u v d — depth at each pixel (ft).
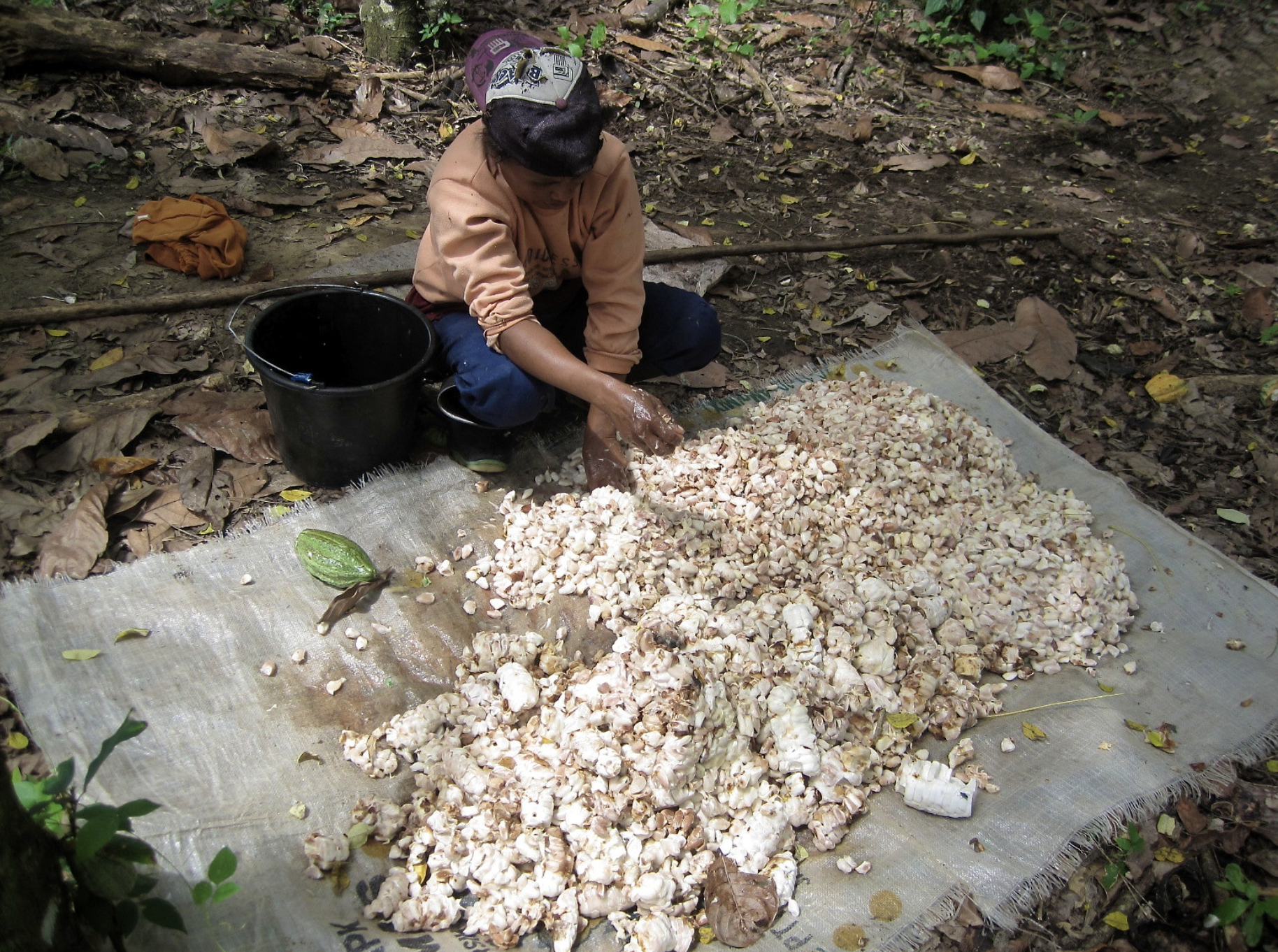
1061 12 23.16
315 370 10.09
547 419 10.74
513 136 7.52
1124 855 7.50
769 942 6.68
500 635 8.23
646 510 9.17
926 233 15.52
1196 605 9.64
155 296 11.57
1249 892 7.29
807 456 10.06
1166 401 12.69
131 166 14.38
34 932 5.11
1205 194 18.11
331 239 13.62
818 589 8.86
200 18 17.31
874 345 12.98
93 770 5.39
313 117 16.24
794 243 14.58
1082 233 16.06
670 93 18.65
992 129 19.54
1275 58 22.17
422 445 10.19
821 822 7.39
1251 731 8.39
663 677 7.39
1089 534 10.09
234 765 7.21
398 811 7.02
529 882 6.73
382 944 6.43
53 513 8.91
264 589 8.45
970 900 7.02
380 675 8.04
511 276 8.44
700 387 11.79
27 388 10.21
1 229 12.75
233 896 6.42
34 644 7.65
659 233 14.32
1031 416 12.34
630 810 7.14
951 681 8.48
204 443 9.89
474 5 19.15
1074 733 8.30
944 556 9.52
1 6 14.99
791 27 20.99
